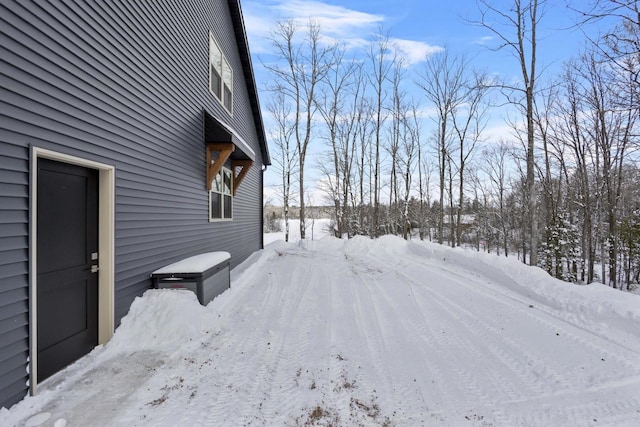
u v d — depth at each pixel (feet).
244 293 18.62
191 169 19.47
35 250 8.20
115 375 9.23
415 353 10.79
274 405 7.77
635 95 18.24
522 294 18.07
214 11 25.14
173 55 17.12
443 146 60.95
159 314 12.23
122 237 12.23
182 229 18.04
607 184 50.98
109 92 11.43
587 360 10.16
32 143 8.11
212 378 9.08
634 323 12.19
